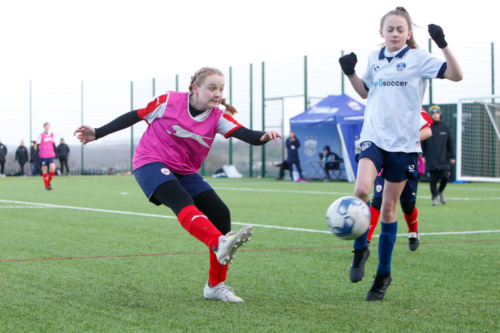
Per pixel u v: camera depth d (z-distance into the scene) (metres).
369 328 2.67
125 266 4.29
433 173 9.95
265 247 5.25
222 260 2.75
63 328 2.66
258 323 2.76
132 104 28.27
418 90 3.40
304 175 21.67
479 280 3.85
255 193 13.36
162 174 3.13
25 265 4.29
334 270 4.19
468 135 18.84
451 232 6.37
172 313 2.95
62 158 26.34
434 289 3.57
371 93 3.53
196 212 2.95
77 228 6.56
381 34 3.53
